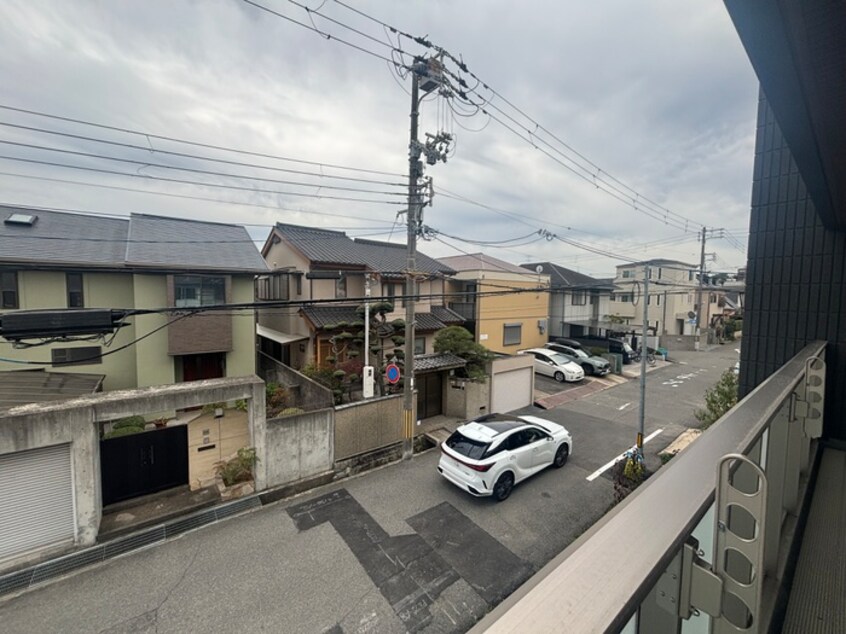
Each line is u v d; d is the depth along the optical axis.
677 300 28.69
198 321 10.30
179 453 6.76
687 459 1.08
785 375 2.14
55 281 9.34
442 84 7.48
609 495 7.03
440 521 6.15
